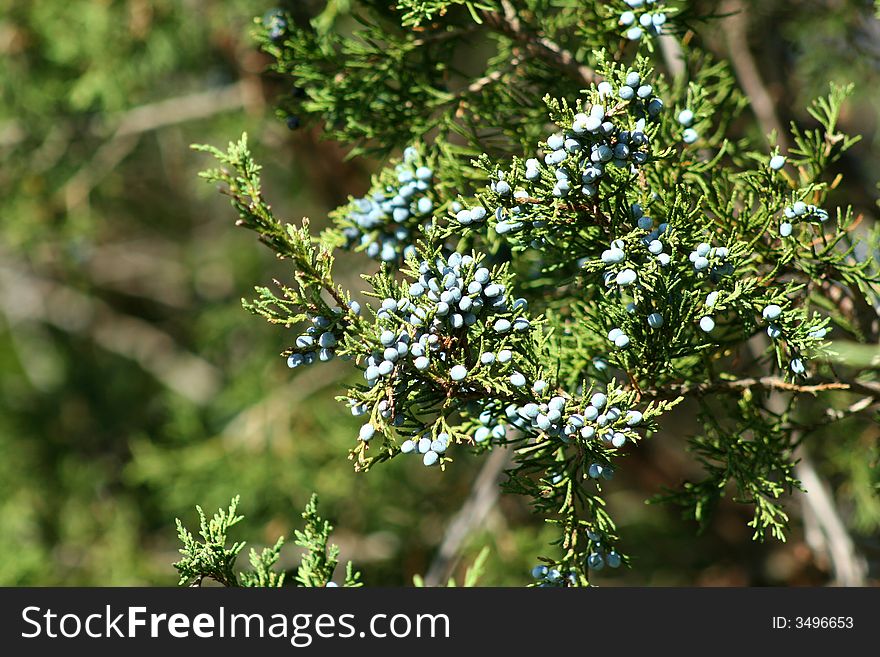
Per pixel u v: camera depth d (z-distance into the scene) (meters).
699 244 1.14
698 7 1.33
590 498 1.15
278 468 2.10
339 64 1.25
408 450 1.12
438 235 1.14
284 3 1.54
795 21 1.62
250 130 2.03
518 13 1.24
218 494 2.10
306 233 1.13
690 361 1.19
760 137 1.52
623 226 1.14
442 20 1.25
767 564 2.10
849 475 1.59
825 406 1.42
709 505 1.20
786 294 1.15
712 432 1.20
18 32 2.03
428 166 1.21
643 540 2.22
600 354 1.18
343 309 1.13
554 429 1.12
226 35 1.91
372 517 2.12
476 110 1.24
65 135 2.19
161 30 1.96
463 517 1.69
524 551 1.79
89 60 2.02
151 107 2.12
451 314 1.12
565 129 1.12
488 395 1.13
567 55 1.24
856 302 1.21
